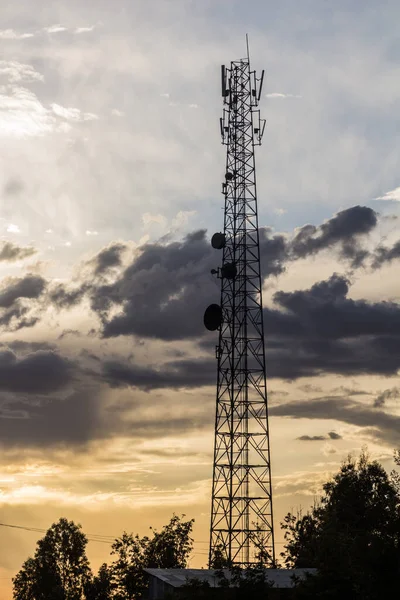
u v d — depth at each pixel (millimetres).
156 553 116812
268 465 99188
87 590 120375
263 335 101438
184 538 118562
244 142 106125
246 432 99688
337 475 114125
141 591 113938
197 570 83000
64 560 125375
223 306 102250
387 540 69438
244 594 68375
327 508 110438
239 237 103562
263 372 100812
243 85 107312
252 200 104500
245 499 98125
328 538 71688
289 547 109812
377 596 65438
